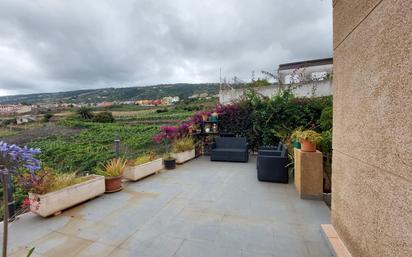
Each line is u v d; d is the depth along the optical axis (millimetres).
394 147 1272
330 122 5602
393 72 1272
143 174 4852
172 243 2406
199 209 3291
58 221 2922
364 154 1652
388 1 1310
